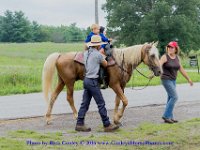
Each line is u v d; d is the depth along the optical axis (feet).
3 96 58.44
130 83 73.31
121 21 241.14
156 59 33.12
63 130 31.91
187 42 230.07
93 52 31.27
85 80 31.19
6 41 457.27
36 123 35.53
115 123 33.32
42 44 316.40
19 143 26.12
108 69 33.09
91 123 35.19
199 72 108.88
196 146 26.07
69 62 34.99
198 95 57.06
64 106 47.14
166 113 34.55
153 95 57.72
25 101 52.16
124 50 34.17
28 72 77.05
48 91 35.01
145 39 225.97
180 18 221.66
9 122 36.11
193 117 37.78
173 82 34.35
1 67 88.94
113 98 54.54
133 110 42.78
